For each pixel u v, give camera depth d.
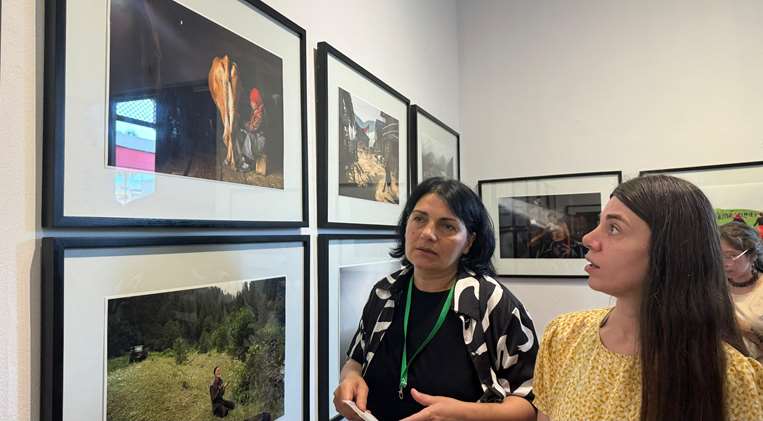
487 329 1.03
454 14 2.66
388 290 1.17
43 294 0.66
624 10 2.36
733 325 0.69
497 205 2.54
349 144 1.46
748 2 2.15
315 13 1.35
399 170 1.81
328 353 1.31
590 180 2.36
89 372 0.70
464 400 1.00
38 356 0.65
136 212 0.78
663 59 2.28
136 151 0.78
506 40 2.58
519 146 2.53
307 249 1.22
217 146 0.95
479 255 1.16
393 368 1.07
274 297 1.10
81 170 0.70
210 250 0.93
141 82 0.80
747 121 2.12
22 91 0.65
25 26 0.65
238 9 1.03
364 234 1.54
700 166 2.18
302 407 1.19
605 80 2.38
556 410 0.84
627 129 2.32
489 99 2.60
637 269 0.71
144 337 0.79
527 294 2.46
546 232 2.43
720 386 0.64
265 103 1.10
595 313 0.90
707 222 0.69
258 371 1.05
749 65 2.13
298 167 1.21
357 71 1.51
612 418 0.72
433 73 2.30
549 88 2.48
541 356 0.93
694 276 0.67
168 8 0.85
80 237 0.70
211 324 0.93
